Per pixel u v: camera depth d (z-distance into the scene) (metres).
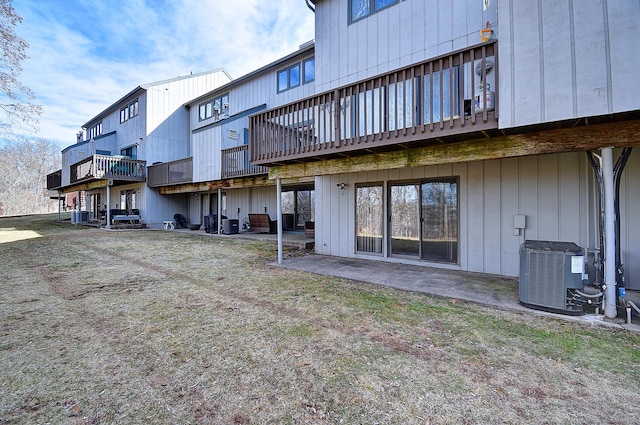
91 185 16.91
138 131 17.08
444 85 5.86
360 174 7.55
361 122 7.13
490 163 5.76
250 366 2.66
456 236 6.18
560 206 5.12
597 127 3.57
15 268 6.57
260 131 6.87
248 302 4.30
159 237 12.25
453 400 2.20
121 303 4.29
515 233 5.50
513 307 3.97
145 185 16.36
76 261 7.32
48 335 3.26
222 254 8.29
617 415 2.05
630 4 3.02
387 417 2.04
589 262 4.38
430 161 4.94
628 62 3.03
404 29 6.59
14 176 37.16
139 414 2.07
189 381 2.45
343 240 7.88
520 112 3.55
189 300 4.41
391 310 3.96
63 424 1.98
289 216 12.89
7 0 11.17
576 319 3.56
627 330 3.28
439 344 3.04
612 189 3.55
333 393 2.29
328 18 7.90
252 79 13.68
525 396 2.24
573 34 3.28
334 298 4.45
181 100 17.56
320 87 8.06
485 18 5.62
